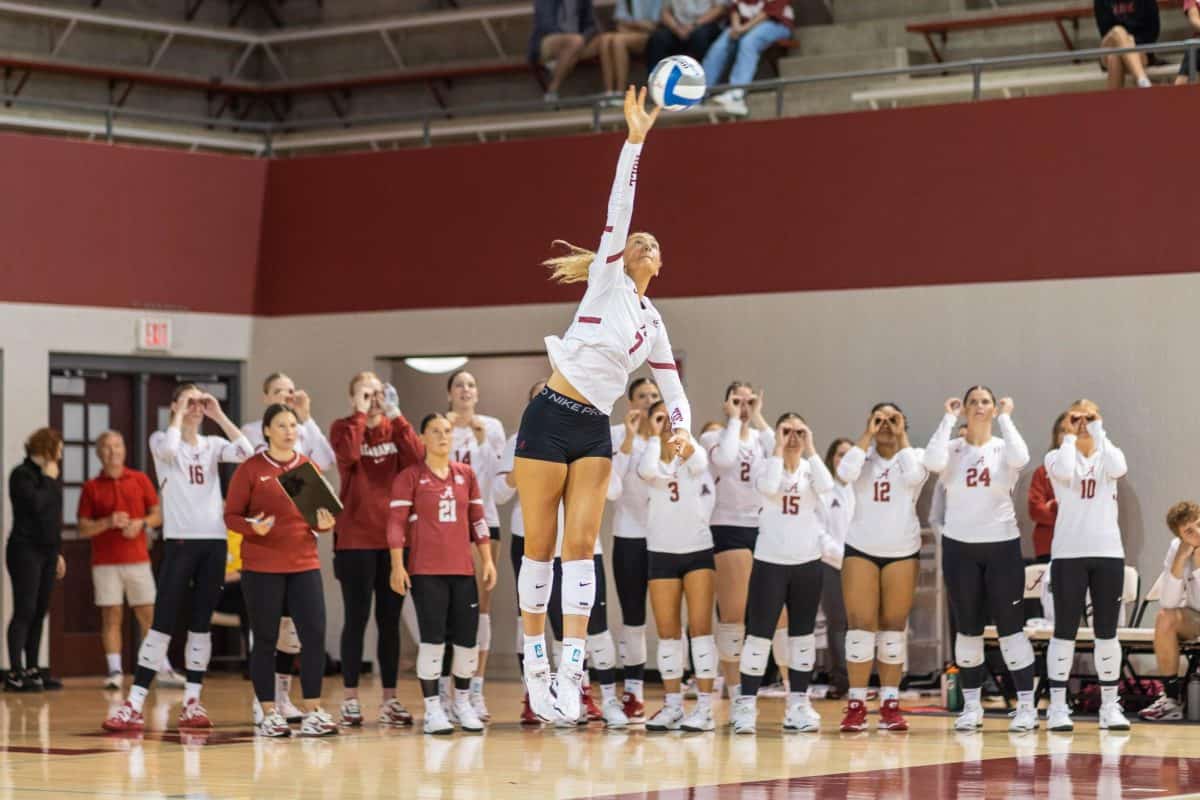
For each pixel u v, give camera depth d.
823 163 16.31
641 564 13.03
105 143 17.78
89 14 21.83
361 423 12.93
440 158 17.98
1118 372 15.01
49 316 17.34
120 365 17.83
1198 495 14.65
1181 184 14.82
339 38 23.16
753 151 16.61
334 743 11.71
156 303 18.02
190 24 22.67
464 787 9.29
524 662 7.12
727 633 13.20
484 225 17.75
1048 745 11.33
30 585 16.17
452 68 22.02
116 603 16.70
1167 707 13.04
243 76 23.47
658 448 12.35
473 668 12.55
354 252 18.34
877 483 12.35
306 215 18.59
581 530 7.05
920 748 11.22
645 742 11.73
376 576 13.02
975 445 12.34
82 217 17.58
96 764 10.48
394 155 18.20
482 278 17.75
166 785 9.44
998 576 12.23
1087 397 15.12
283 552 12.11
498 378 17.98
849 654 12.44
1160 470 14.80
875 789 8.95
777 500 12.30
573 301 17.31
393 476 13.03
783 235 16.47
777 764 10.32
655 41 19.47
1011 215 15.50
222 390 18.64
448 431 12.36
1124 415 14.97
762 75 20.00
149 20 22.31
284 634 12.96
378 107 22.75
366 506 12.96
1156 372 14.85
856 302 16.14
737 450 12.73
